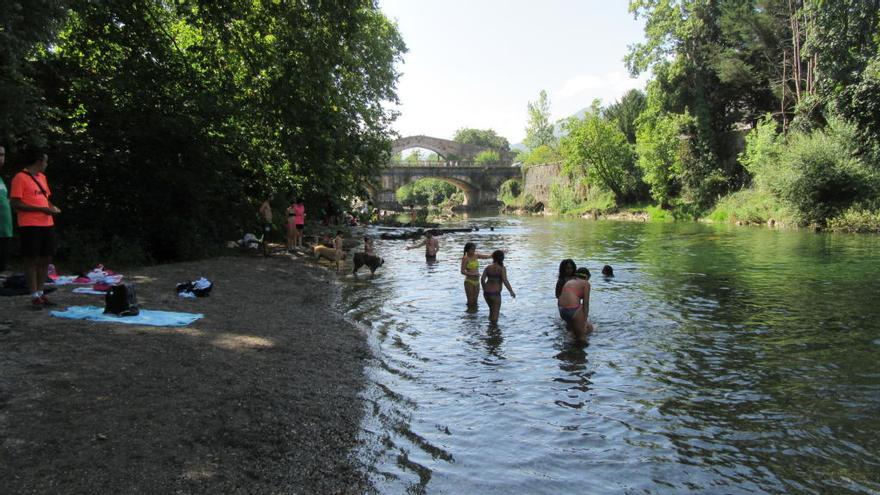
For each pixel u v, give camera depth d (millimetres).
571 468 4375
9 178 12617
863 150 29953
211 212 17859
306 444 4484
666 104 46812
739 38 40594
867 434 4961
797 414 5418
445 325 9125
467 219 52031
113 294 7477
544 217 57219
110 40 15828
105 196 14539
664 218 44969
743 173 42062
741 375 6559
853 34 28922
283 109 18406
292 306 10031
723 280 13492
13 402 4395
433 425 5160
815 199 29984
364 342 7938
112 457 3785
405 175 80375
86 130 14047
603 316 9680
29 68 11875
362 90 29766
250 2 17422
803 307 10289
